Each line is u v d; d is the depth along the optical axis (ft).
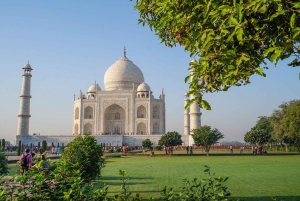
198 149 268.41
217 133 189.37
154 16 34.88
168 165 113.09
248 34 18.89
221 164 114.73
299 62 21.38
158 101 333.21
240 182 65.16
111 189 58.39
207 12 18.98
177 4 21.43
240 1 17.13
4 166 75.46
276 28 19.04
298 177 73.56
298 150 224.33
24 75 303.27
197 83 22.33
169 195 25.39
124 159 160.15
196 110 283.38
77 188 21.85
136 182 67.10
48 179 23.41
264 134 209.87
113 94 326.03
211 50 20.66
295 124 188.65
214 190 24.84
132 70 365.20
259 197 48.96
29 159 63.87
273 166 104.83
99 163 69.56
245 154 188.75
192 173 83.20
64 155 60.13
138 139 290.35
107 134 319.27
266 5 16.30
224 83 21.53
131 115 320.50
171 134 204.03
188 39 22.76
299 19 17.56
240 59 18.40
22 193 22.39
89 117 334.65
